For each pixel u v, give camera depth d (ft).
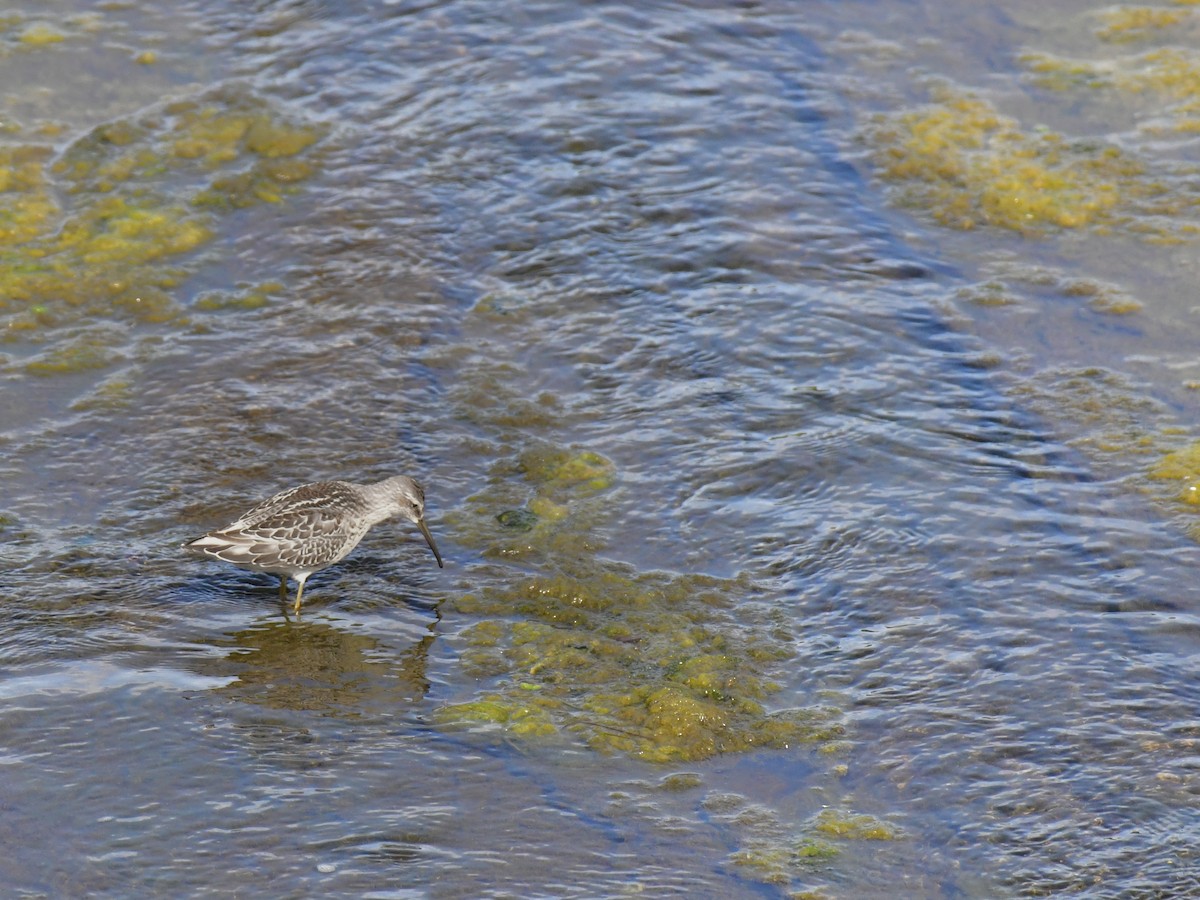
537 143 66.03
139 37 72.49
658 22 74.84
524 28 74.43
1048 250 59.52
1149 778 35.58
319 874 32.55
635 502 47.03
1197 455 47.96
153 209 61.26
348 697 38.78
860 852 33.60
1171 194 62.49
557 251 59.72
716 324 55.67
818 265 58.75
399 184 63.52
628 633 41.39
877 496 46.91
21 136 65.00
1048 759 36.32
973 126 67.00
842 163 64.85
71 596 41.96
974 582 42.98
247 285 57.57
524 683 39.52
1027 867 33.01
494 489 47.73
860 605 42.32
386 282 57.88
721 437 49.96
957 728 37.50
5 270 57.36
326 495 42.83
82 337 54.34
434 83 70.18
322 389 52.11
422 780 35.70
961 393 51.67
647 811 34.81
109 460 48.06
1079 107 68.08
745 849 33.65
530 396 52.13
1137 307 55.98
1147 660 39.68
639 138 66.49
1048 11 75.46
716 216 61.57
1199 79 69.62
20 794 34.68
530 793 35.32
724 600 42.73
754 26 74.64
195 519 45.55
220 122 66.74
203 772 35.78
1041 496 46.55
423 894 32.04
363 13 75.31
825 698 38.78
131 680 38.93
